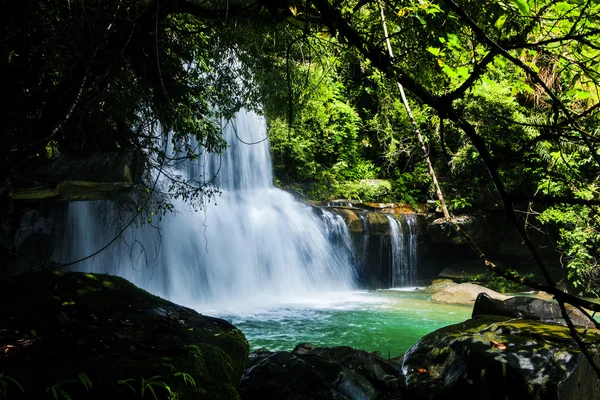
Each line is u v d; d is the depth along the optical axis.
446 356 4.68
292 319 11.46
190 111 6.55
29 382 2.18
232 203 15.77
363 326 10.88
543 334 4.50
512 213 1.17
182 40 5.90
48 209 9.02
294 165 19.91
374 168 21.97
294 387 4.96
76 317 3.11
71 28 3.97
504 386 3.95
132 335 2.99
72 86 4.12
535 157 13.05
